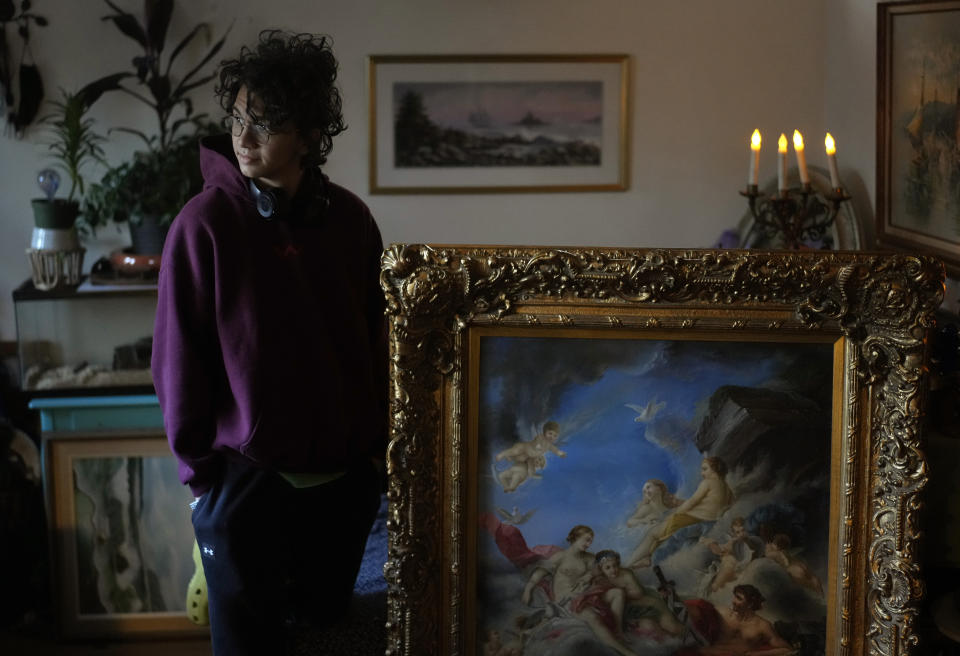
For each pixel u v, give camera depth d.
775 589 1.90
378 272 2.25
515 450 1.89
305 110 1.89
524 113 3.87
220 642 2.11
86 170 3.69
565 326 1.86
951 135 2.63
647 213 3.99
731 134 3.96
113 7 3.52
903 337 1.81
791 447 1.88
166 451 3.35
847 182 3.78
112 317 3.32
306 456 2.05
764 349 1.87
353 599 2.57
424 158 3.87
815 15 3.90
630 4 3.85
